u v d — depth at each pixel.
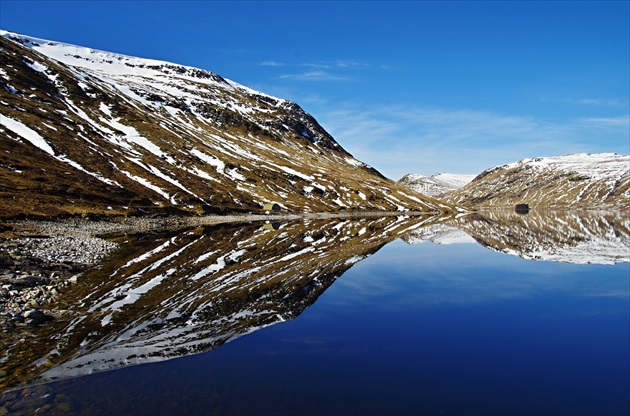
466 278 34.78
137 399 13.09
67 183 87.94
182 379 14.65
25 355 16.91
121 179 105.31
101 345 18.14
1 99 119.31
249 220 109.06
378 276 35.28
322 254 48.12
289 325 21.33
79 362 16.25
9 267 30.02
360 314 23.50
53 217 66.75
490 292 29.42
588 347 18.20
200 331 20.22
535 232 90.25
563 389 14.08
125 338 19.11
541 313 23.83
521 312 24.08
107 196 90.44
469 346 18.28
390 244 60.91
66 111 136.88
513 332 20.34
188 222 93.25
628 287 31.45
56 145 106.88
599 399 13.34
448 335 19.81
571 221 138.75
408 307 25.11
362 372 15.34
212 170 145.50
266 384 14.25
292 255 46.66
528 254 51.84
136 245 52.34
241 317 22.66
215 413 12.21
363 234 76.44
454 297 27.80
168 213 96.12
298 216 129.12
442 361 16.52
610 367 15.98
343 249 53.38
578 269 40.16
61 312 23.00
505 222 131.38
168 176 122.75
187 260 41.56
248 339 19.17
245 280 32.56
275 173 169.75
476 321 22.25
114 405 12.70
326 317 22.78
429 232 85.44
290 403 12.88
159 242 56.47
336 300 26.73
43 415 12.05
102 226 70.19
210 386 14.07
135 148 134.88
